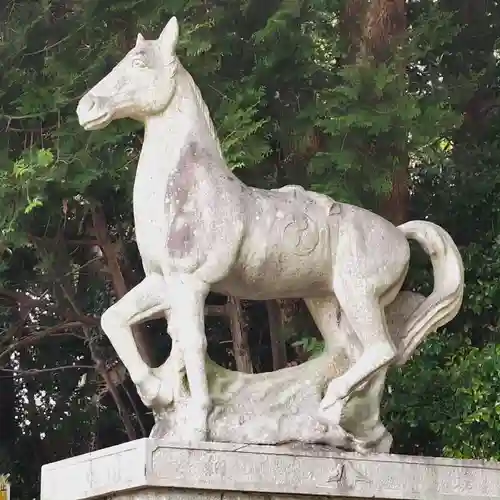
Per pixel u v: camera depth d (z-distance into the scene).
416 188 10.17
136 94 5.48
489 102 10.35
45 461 13.02
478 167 10.03
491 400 8.60
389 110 8.23
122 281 10.48
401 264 5.63
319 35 9.14
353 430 5.48
